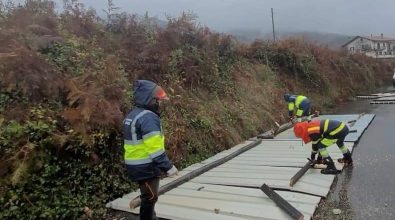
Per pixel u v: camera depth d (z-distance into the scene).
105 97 6.22
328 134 6.70
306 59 19.16
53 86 5.95
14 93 5.63
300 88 18.14
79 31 8.20
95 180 5.62
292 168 7.18
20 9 7.39
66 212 5.11
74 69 6.70
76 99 5.79
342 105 19.78
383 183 6.09
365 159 7.71
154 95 4.24
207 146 8.85
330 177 6.46
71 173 5.37
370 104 19.16
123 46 9.00
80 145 5.39
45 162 5.09
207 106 10.16
